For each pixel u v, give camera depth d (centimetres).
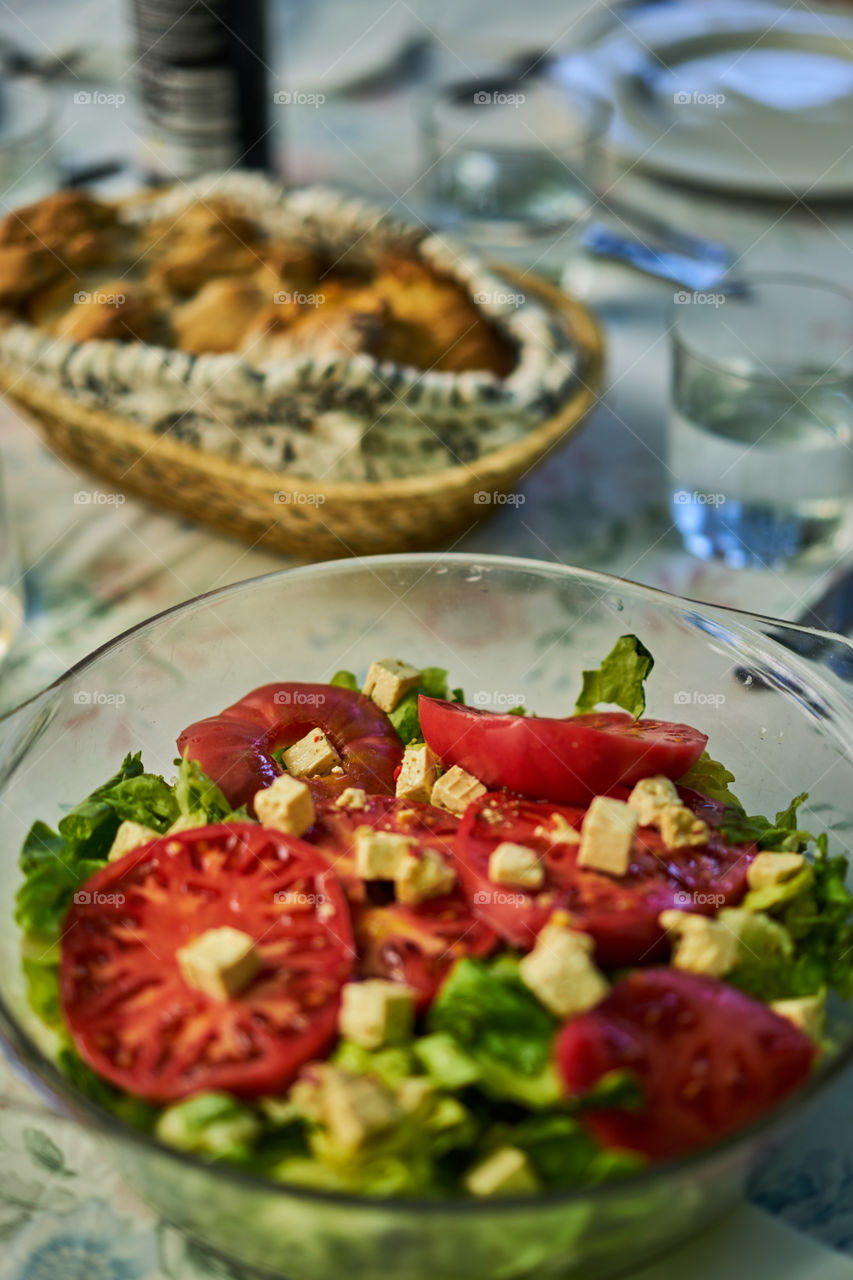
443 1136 43
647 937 47
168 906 47
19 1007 46
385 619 58
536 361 70
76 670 52
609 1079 43
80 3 112
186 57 85
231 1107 43
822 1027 47
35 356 69
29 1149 50
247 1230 43
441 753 53
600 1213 41
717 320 76
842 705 52
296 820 49
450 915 47
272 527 68
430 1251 41
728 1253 46
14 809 50
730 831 51
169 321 72
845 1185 48
